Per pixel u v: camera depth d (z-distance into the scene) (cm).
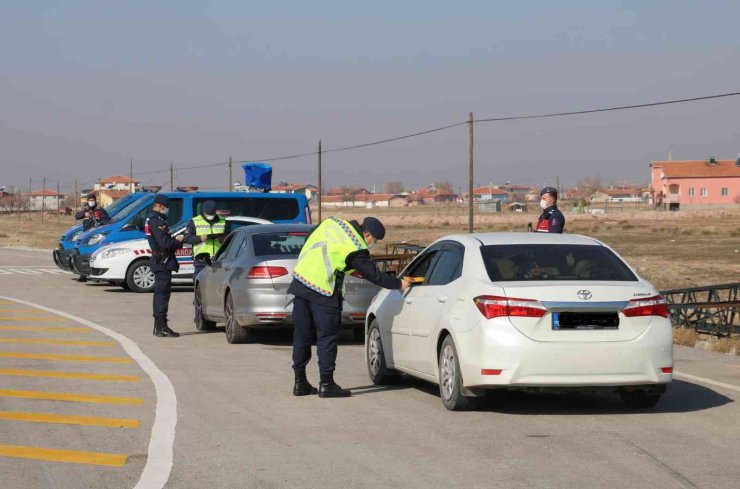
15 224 10662
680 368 1269
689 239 6247
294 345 1071
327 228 1059
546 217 1483
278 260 1470
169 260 1634
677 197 14400
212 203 1812
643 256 4525
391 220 11400
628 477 696
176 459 766
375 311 1158
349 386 1141
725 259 4266
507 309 897
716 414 945
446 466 734
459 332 932
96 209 2998
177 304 2258
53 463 759
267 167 2916
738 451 780
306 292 1052
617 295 906
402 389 1114
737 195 14238
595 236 6719
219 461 759
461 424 898
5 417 943
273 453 784
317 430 875
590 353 890
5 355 1391
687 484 677
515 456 764
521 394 1067
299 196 2784
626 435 845
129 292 2581
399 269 2294
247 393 1082
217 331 1731
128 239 2666
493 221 10931
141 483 695
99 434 864
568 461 746
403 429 877
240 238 1597
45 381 1164
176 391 1095
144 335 1656
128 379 1182
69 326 1783
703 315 1911
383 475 708
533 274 945
